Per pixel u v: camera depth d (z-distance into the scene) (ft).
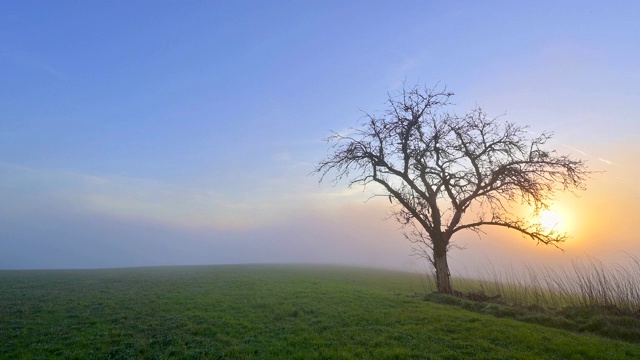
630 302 57.11
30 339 44.57
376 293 82.43
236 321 53.11
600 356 37.01
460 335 43.45
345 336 43.75
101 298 77.25
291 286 99.96
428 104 85.25
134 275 155.02
